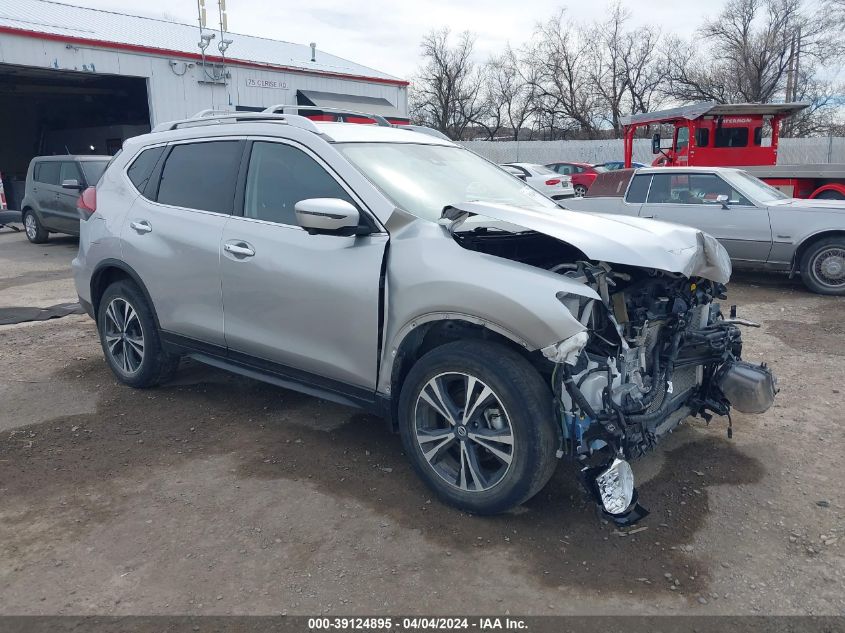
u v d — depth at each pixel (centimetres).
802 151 2786
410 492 362
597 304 321
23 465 394
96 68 1947
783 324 706
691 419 456
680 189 943
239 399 495
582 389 308
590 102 4750
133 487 369
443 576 294
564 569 299
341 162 378
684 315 355
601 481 301
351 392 373
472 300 313
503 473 321
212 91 2195
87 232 518
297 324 384
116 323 509
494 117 5047
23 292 916
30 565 302
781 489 366
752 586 288
